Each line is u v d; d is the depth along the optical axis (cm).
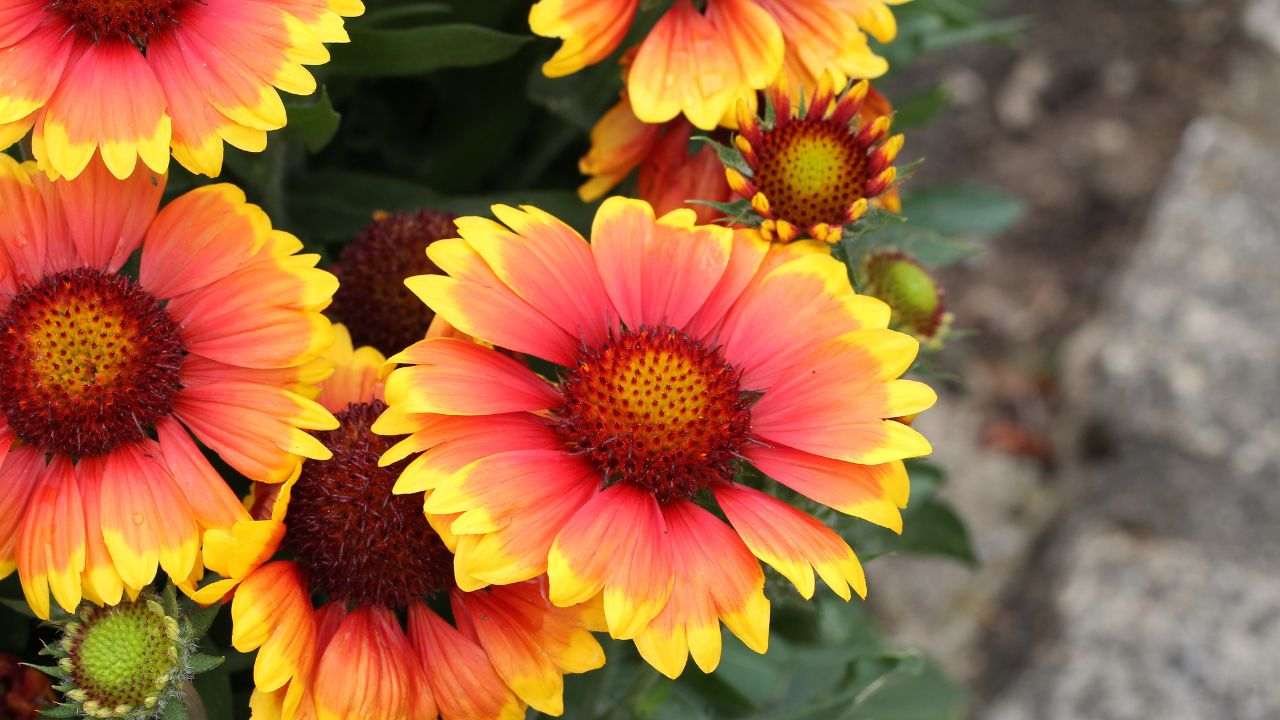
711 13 41
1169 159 87
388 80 50
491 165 48
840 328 38
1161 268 78
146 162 36
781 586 41
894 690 55
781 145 40
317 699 35
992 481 77
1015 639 69
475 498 35
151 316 37
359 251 42
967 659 70
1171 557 67
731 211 40
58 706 38
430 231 41
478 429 36
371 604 37
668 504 37
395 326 41
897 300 44
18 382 36
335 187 46
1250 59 91
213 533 35
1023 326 82
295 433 36
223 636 39
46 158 36
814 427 37
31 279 37
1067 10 94
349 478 37
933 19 53
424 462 35
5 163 37
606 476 37
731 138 40
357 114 49
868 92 43
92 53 37
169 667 36
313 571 37
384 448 37
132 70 37
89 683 36
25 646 40
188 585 36
